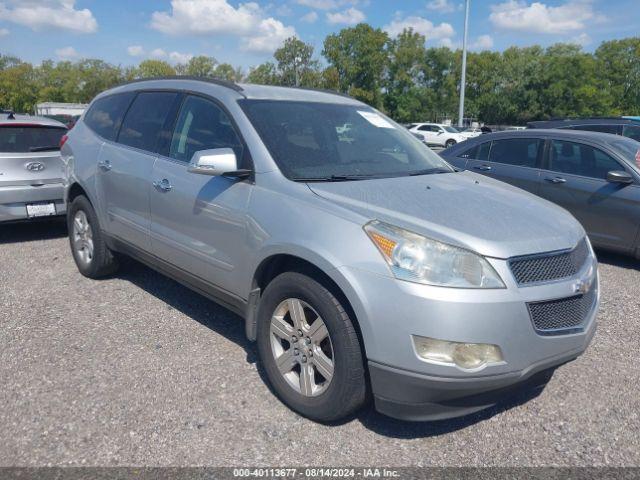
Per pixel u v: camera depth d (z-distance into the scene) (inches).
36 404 126.4
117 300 191.2
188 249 153.4
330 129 155.2
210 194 143.3
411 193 128.7
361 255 109.0
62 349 153.7
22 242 272.2
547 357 110.8
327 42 2471.7
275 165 133.6
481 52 2834.6
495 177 299.9
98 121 207.3
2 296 194.1
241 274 136.6
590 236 266.4
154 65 3528.5
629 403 134.0
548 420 126.3
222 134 148.9
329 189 126.0
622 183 253.8
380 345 106.6
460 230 109.7
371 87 2482.8
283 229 122.9
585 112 2410.2
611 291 218.2
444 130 1387.8
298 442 115.7
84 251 212.8
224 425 120.6
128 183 175.6
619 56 2792.8
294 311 123.3
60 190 268.7
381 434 119.5
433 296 102.2
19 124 265.7
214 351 154.7
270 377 130.7
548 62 2512.3
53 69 3531.0
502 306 103.7
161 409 126.0
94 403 127.4
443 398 106.0
